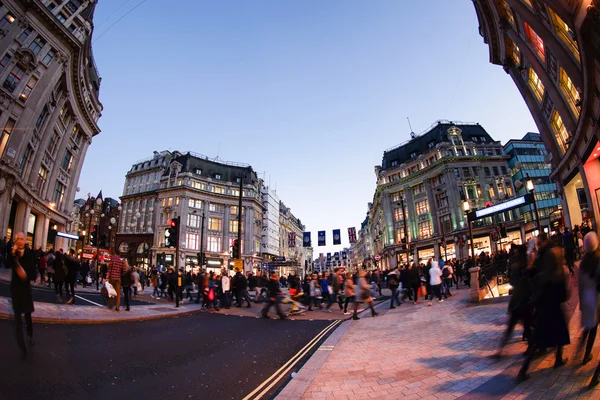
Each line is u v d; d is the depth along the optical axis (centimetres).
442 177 5062
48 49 2767
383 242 6469
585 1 1245
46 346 594
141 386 459
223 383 494
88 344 660
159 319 1127
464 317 951
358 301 1218
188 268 5797
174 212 6097
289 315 1388
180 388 462
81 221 6259
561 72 1881
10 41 2425
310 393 446
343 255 10988
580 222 2317
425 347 665
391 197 5888
